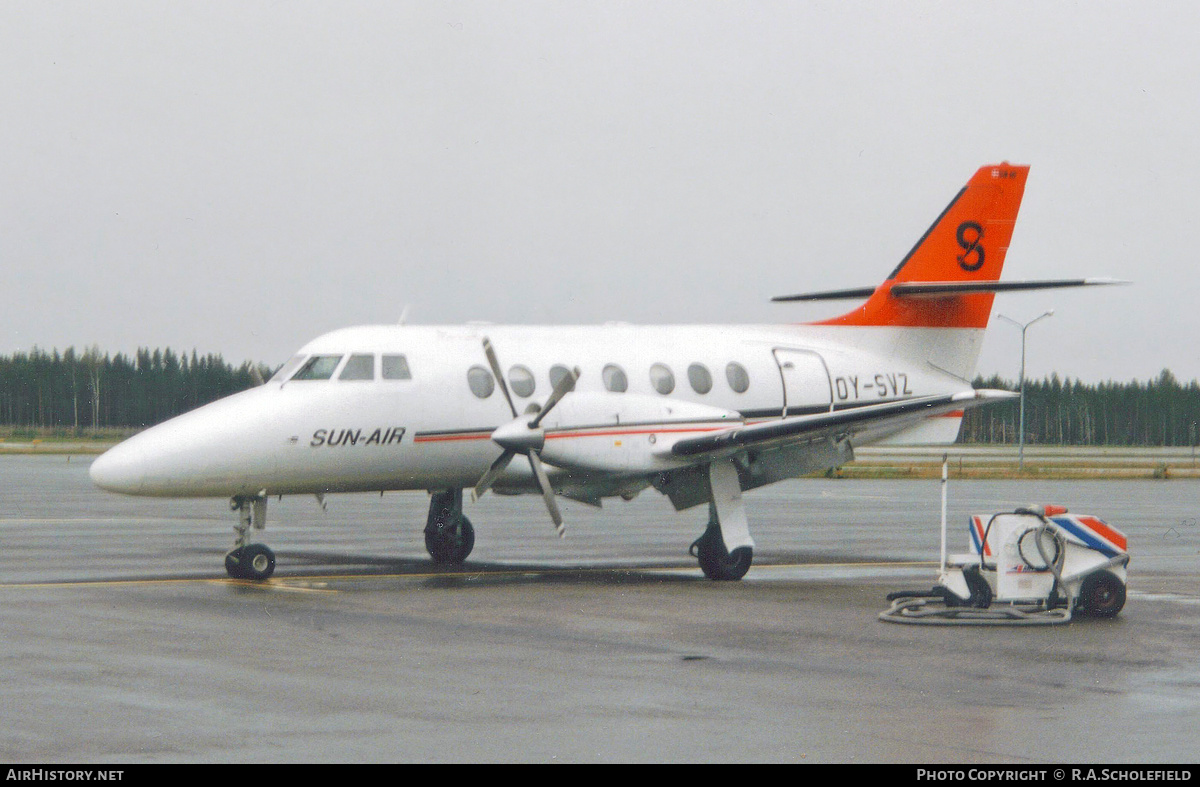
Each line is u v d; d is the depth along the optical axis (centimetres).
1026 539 4238
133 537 7131
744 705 2805
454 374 5522
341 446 5259
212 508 9762
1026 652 3522
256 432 5088
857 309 6625
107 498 10819
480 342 5697
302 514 9456
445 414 5462
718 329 6375
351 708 2739
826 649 3553
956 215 6738
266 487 5156
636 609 4359
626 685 3012
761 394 6206
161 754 2355
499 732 2544
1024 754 2408
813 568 5866
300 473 5206
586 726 2598
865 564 6050
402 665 3247
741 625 3997
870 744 2473
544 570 5691
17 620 3947
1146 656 3466
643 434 5312
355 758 2344
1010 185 6825
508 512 9544
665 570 5731
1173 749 2447
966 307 6781
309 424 5181
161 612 4150
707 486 5569
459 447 5522
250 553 5147
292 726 2573
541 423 5166
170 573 5319
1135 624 4066
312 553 6412
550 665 3272
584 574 5525
